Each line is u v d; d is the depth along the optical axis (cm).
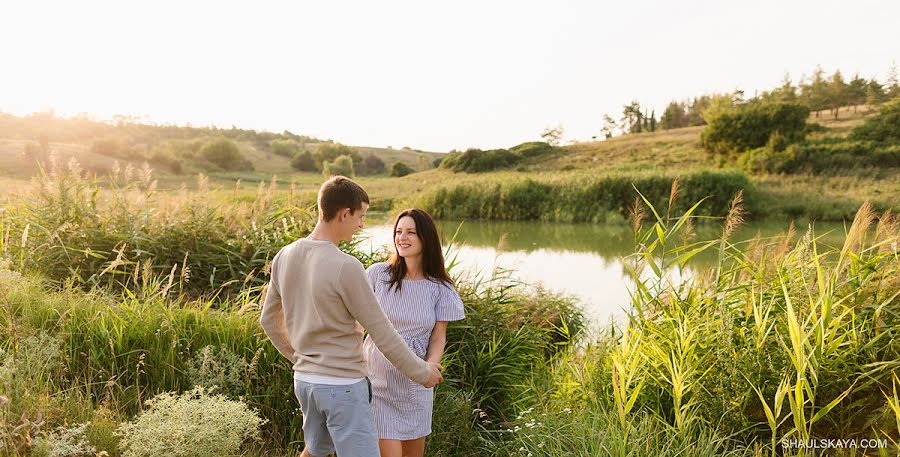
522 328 540
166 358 371
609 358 445
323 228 236
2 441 245
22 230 604
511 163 5806
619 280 1195
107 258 604
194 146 8531
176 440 256
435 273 311
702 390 372
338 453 232
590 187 2822
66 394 327
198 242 635
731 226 427
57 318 401
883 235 409
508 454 361
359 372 237
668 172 2903
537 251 1689
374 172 9519
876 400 342
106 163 5466
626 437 310
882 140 4047
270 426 359
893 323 366
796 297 384
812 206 2636
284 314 244
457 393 408
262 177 6278
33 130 9488
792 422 348
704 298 424
